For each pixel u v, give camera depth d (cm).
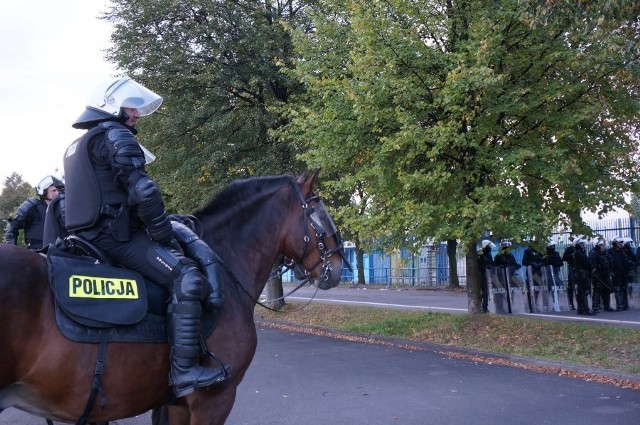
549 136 1237
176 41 1808
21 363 332
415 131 1173
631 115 1259
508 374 994
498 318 1380
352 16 1347
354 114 1275
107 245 368
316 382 939
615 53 1091
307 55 1447
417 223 1198
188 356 362
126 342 359
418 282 3575
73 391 344
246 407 784
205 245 403
